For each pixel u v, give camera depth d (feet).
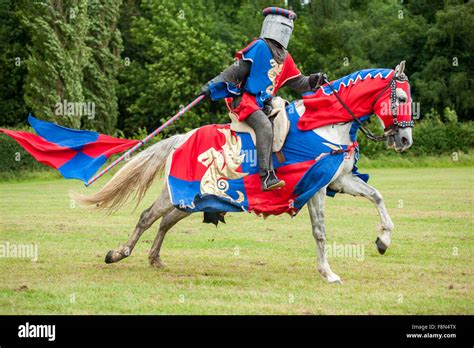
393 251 31.81
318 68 136.87
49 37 98.78
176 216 28.17
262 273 27.32
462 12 127.54
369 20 155.53
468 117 132.36
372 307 21.77
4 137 94.07
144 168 28.04
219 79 25.96
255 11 146.51
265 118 25.53
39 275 26.66
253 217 46.03
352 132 25.71
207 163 26.30
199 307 21.84
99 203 28.40
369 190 26.12
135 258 30.76
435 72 130.41
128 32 138.21
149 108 125.80
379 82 25.45
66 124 99.86
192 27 124.67
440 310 21.43
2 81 119.55
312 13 156.66
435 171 94.12
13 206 53.31
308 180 25.20
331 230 38.73
